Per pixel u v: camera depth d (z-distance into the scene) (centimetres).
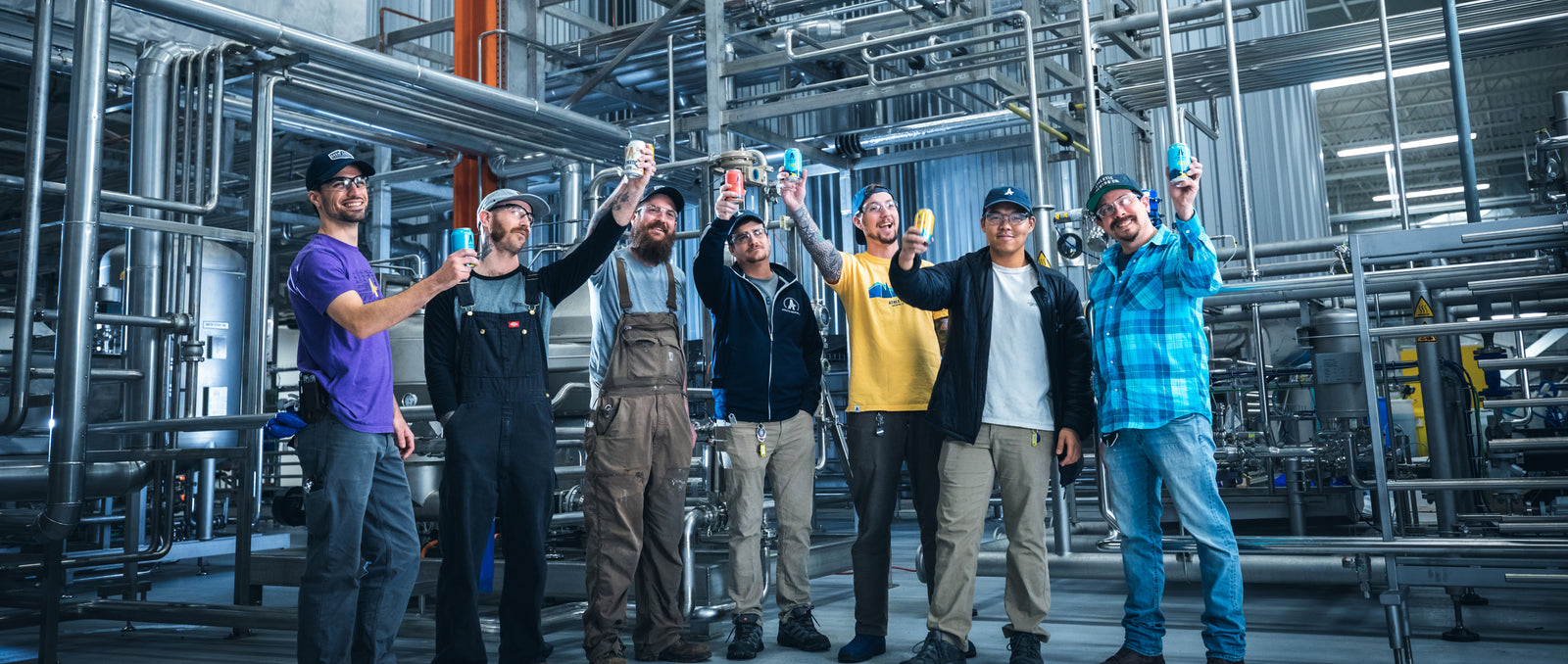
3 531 451
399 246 1295
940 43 591
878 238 341
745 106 705
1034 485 293
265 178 440
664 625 322
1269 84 542
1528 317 299
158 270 526
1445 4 374
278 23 480
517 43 731
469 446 278
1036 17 650
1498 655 310
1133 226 286
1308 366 636
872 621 320
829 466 865
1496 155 1831
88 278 342
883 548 322
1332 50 498
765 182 371
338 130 718
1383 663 302
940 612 297
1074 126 730
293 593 538
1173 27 524
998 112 809
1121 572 385
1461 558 280
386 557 262
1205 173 1021
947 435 295
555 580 392
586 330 469
